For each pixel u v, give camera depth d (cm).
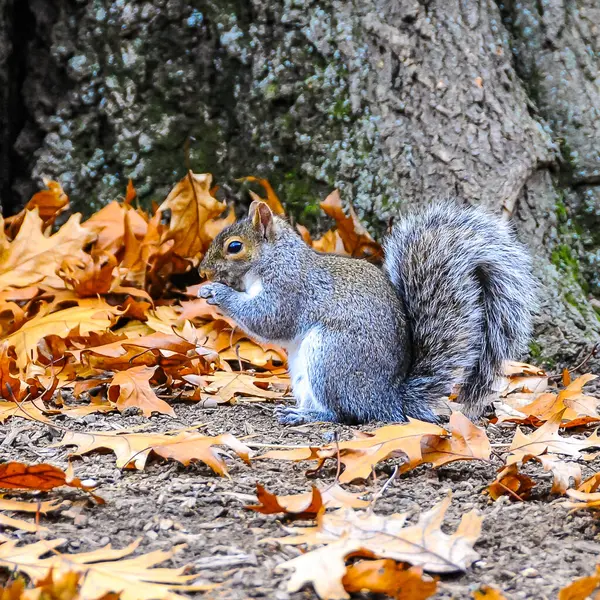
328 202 946
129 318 887
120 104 1051
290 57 1020
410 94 998
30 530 450
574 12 1069
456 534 433
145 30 1047
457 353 739
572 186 1041
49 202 981
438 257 752
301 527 463
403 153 990
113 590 376
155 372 782
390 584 372
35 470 487
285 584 395
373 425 702
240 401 773
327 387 720
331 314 731
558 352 952
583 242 1034
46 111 1079
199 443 550
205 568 412
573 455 564
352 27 1009
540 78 1056
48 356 808
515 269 761
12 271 877
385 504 502
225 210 1041
